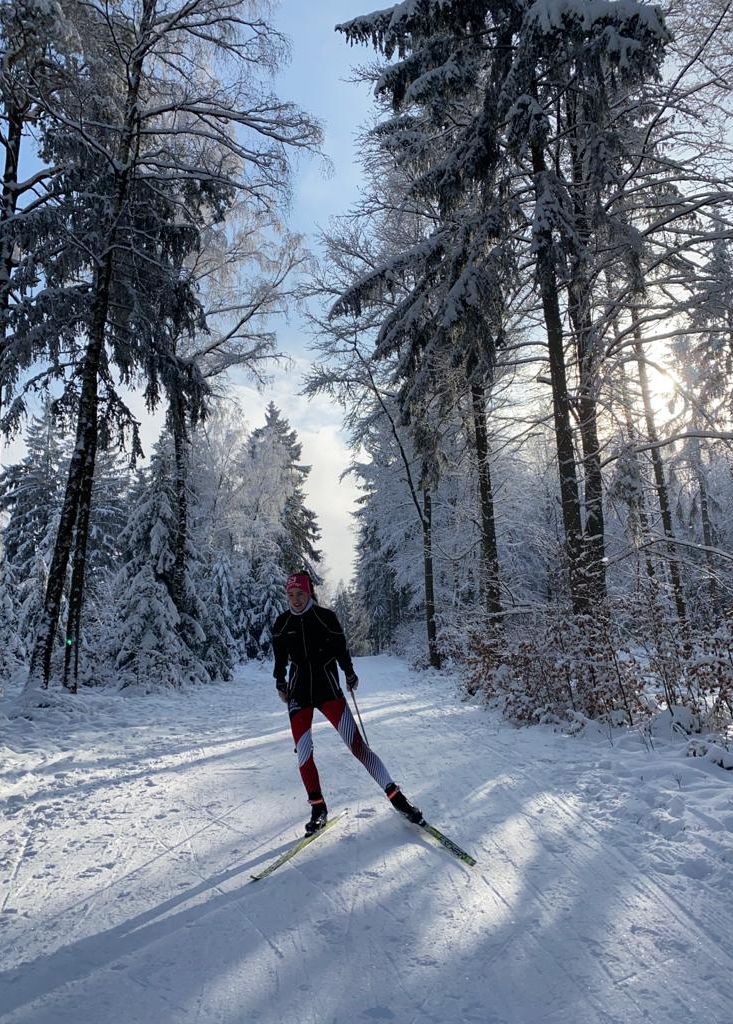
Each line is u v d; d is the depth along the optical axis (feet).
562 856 11.27
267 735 27.35
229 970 7.76
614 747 20.04
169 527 60.08
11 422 42.09
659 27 24.82
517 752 20.53
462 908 9.30
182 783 18.15
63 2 36.94
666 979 7.35
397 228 47.57
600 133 27.53
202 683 59.72
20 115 43.14
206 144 47.50
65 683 39.42
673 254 31.73
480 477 43.01
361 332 52.19
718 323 32.37
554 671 26.02
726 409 34.71
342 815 14.03
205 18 42.57
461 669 42.47
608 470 34.63
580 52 25.59
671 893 9.59
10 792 17.97
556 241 29.19
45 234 40.16
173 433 56.90
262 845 12.35
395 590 98.17
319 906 9.48
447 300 30.86
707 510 71.56
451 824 13.26
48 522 81.71
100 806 15.93
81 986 7.48
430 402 38.75
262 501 99.14
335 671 14.11
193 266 57.16
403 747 22.25
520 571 61.87
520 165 32.19
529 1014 6.75
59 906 9.87
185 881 10.68
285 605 122.72
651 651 23.26
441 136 36.96
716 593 31.86
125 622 53.26
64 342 42.88
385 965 7.79
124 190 40.24
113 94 42.57
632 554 31.83
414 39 30.86
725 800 13.41
